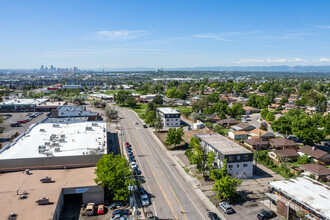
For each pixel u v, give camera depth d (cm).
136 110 18050
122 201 5306
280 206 4953
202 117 14662
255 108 18700
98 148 6681
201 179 6525
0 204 4406
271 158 8000
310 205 4416
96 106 19350
